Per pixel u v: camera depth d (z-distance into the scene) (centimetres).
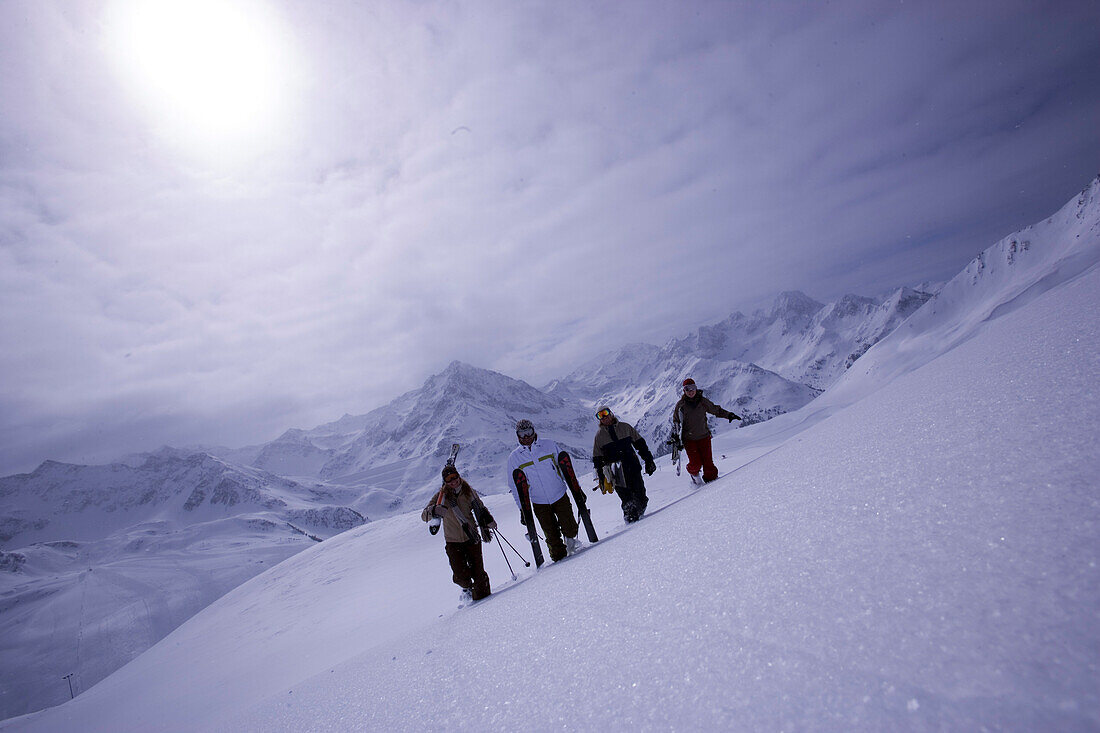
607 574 218
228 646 1527
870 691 74
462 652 214
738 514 195
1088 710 50
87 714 1421
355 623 1116
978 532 98
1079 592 71
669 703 98
